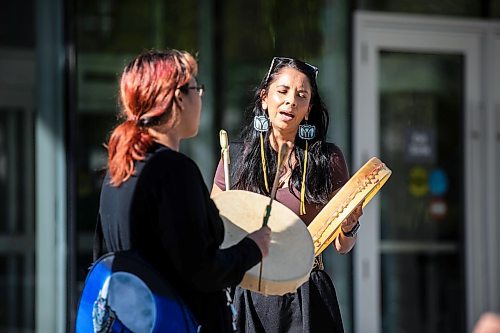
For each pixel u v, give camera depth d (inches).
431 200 392.2
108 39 353.4
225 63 364.2
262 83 208.8
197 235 156.9
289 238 182.4
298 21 370.3
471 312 394.0
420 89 388.5
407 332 390.0
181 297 163.5
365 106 381.1
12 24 348.2
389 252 387.9
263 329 200.8
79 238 350.0
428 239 392.5
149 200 159.2
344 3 374.6
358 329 380.5
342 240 202.5
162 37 358.6
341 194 196.7
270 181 205.8
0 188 348.8
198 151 362.9
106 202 165.6
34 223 349.7
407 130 387.5
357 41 378.3
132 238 161.0
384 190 387.2
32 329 350.0
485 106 394.6
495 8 392.8
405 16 383.9
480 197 396.5
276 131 205.6
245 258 164.6
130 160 161.6
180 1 360.2
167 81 163.5
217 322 167.8
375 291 384.5
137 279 159.8
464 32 392.2
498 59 394.9
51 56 349.7
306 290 199.6
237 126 365.1
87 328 165.5
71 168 349.1
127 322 160.1
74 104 350.0
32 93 349.4
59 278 349.7
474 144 394.6
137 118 164.4
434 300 391.9
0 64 347.6
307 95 203.6
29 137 349.4
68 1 349.1
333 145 210.7
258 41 366.6
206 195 163.3
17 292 350.6
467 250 395.2
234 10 365.4
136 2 356.2
